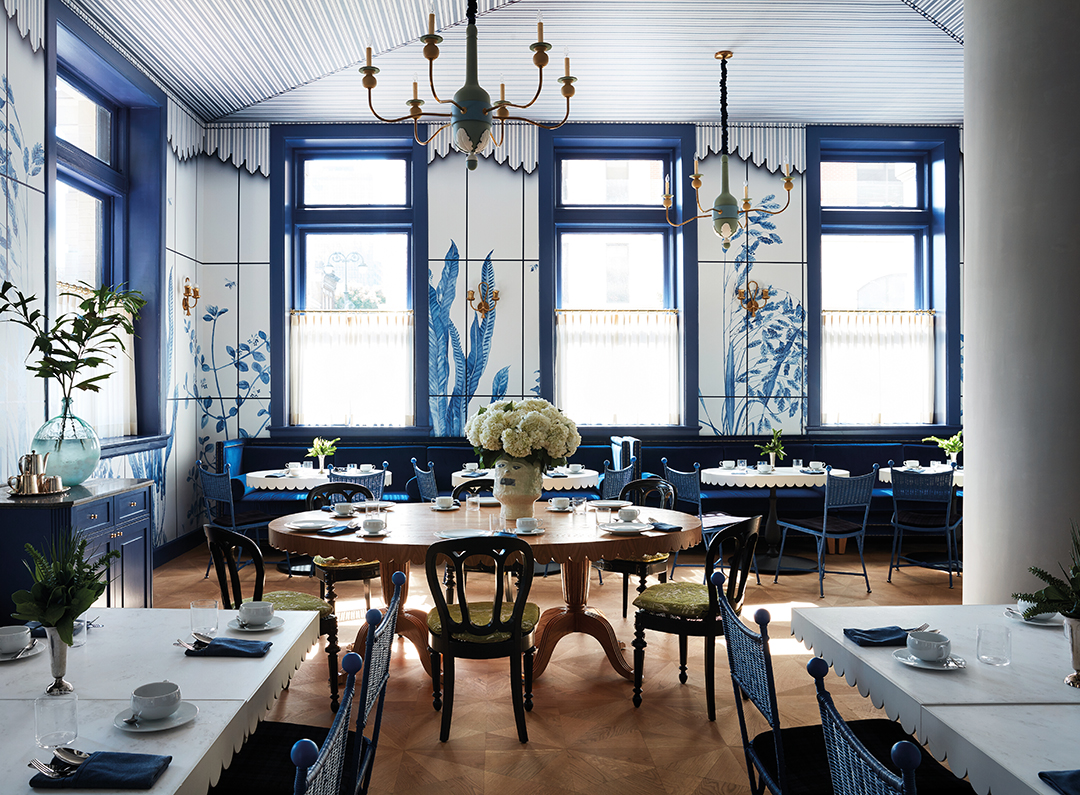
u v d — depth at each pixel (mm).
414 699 3314
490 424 3475
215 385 7340
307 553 3234
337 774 1291
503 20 5973
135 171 6297
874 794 1134
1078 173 2883
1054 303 2916
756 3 5875
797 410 7648
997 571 3098
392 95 6992
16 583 3402
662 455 7398
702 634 3104
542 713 3160
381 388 7586
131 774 1218
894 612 2213
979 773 1338
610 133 7527
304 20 5699
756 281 7617
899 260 7922
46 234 4680
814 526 5445
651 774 2631
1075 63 2893
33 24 4555
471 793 2492
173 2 5180
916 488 5586
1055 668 1746
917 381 7820
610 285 7840
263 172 7371
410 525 3561
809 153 7641
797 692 3381
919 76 6844
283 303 7375
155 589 5359
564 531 3400
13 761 1298
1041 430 2945
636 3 5863
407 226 7621
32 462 3641
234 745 1505
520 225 7496
